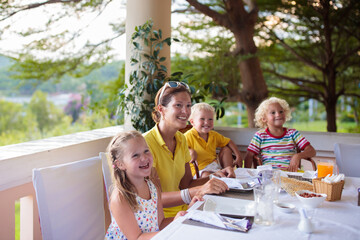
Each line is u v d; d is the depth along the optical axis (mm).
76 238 1558
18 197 1948
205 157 2740
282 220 1296
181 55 7230
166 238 1125
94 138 2643
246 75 7527
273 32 7242
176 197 1690
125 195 1454
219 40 7148
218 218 1261
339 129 8898
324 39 7188
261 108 2811
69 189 1561
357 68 7547
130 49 3008
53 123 8883
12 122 8664
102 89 6957
